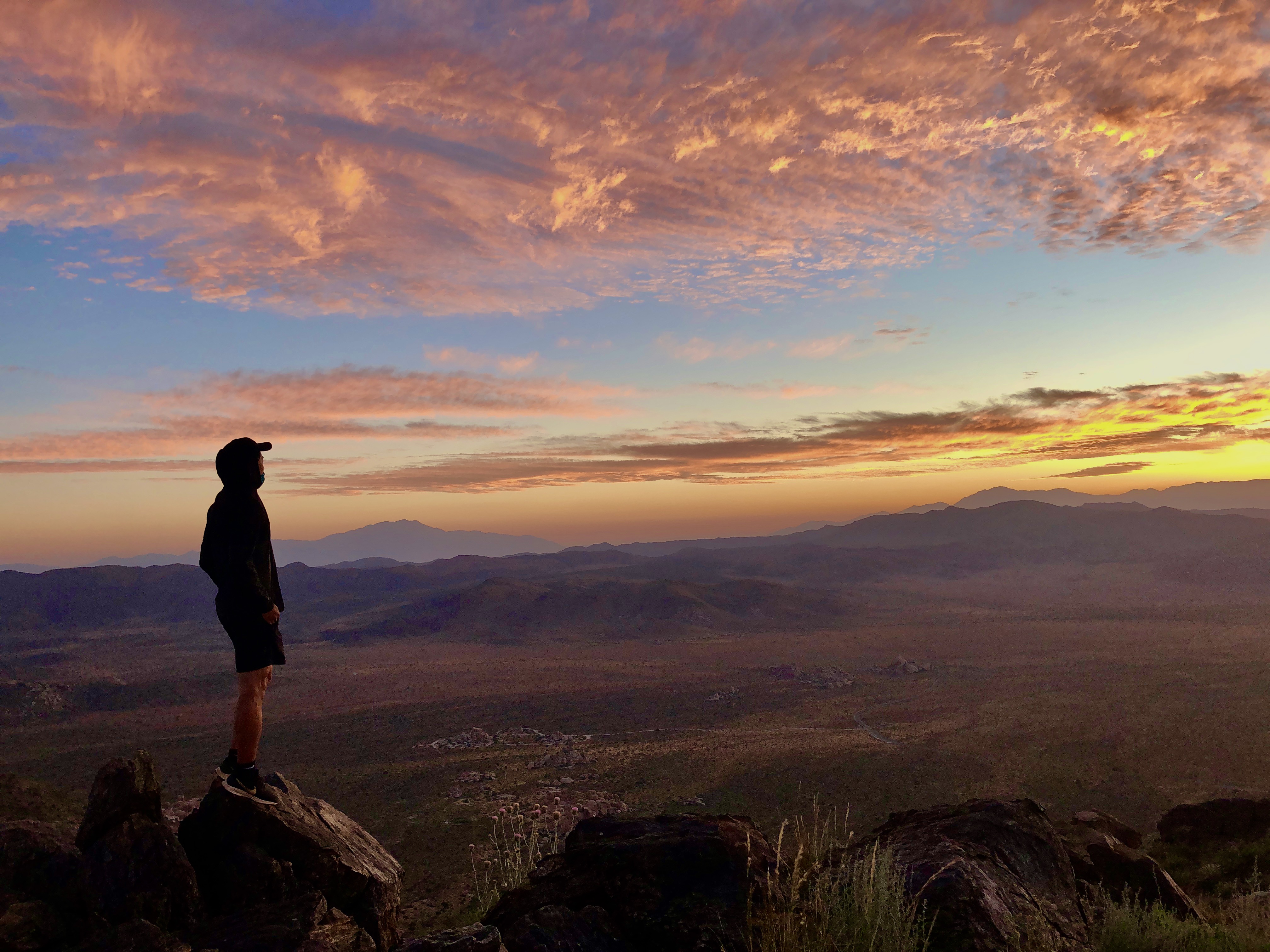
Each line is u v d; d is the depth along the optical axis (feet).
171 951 14.26
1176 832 74.08
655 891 19.56
